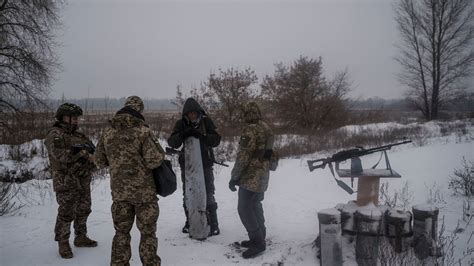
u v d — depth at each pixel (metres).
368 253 4.02
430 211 3.92
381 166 10.55
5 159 12.35
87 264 4.29
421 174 9.13
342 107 25.78
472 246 4.66
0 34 19.45
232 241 5.04
